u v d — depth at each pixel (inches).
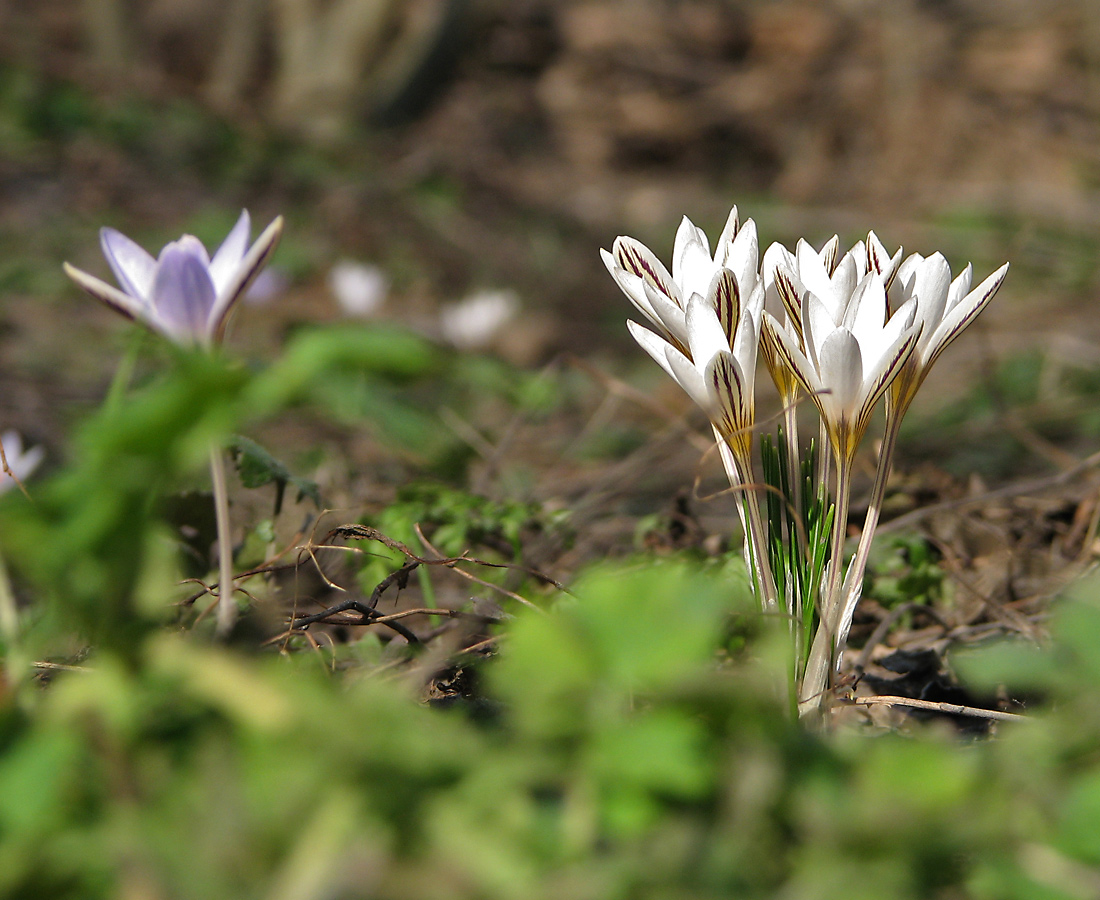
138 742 43.4
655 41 293.3
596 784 43.3
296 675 47.6
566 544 56.5
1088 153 247.0
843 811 43.1
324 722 43.2
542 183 249.1
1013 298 157.8
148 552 43.8
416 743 43.3
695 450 82.6
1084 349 121.6
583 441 98.3
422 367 43.0
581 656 43.5
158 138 213.5
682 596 43.6
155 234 179.9
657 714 43.7
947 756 43.5
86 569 43.6
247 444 52.7
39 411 101.0
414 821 43.0
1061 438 95.0
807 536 48.1
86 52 271.4
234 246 46.1
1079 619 43.9
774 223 225.8
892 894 42.8
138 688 43.7
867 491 65.4
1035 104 261.0
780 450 48.3
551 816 43.4
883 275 47.4
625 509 72.1
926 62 269.0
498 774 43.1
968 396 111.3
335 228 194.1
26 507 43.4
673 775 43.1
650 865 42.8
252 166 212.2
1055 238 196.2
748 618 48.3
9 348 124.3
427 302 173.6
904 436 99.5
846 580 47.9
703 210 236.8
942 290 47.1
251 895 42.6
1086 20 271.0
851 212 232.8
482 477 66.1
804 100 274.7
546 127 275.4
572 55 291.4
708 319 47.2
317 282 174.9
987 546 56.1
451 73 276.7
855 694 50.9
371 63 267.1
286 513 53.4
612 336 160.4
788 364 47.2
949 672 50.9
